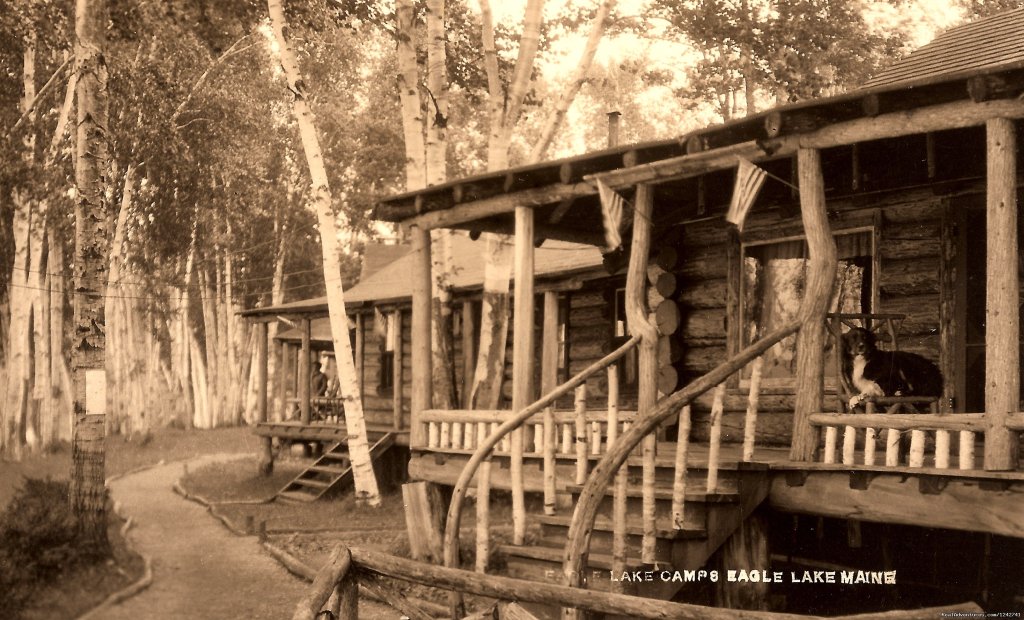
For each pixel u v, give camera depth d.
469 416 11.51
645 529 8.51
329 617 6.72
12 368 28.70
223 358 50.47
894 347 9.88
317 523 16.50
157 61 31.34
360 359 24.03
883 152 10.17
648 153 9.73
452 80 22.45
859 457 9.98
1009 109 7.57
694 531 8.55
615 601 6.15
